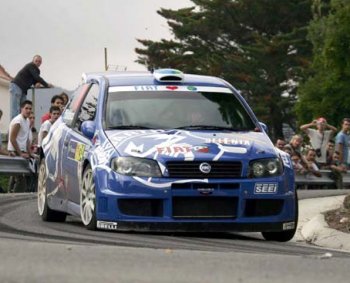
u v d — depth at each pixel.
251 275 13.49
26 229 23.52
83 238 20.67
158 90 25.77
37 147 44.97
